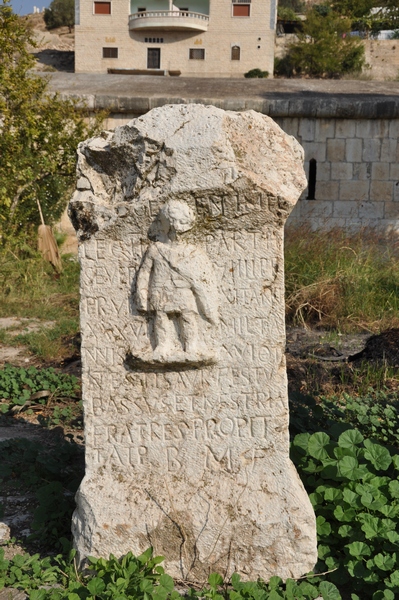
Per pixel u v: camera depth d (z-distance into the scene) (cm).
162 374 345
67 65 3909
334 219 1362
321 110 1313
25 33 1210
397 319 863
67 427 549
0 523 395
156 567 331
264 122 342
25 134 1209
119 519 342
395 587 321
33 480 432
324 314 891
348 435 388
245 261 337
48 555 365
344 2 3925
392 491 362
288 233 1114
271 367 345
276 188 326
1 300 999
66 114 1266
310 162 1357
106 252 338
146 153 331
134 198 335
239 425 348
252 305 340
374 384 648
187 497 346
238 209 328
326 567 349
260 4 3456
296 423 456
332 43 3434
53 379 632
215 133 325
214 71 3531
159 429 348
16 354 768
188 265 333
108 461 350
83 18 3538
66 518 388
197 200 328
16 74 1192
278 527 341
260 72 3416
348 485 370
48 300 1020
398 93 1456
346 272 959
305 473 396
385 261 1093
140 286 336
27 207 1273
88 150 348
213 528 342
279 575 343
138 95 1385
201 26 3462
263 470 350
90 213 337
